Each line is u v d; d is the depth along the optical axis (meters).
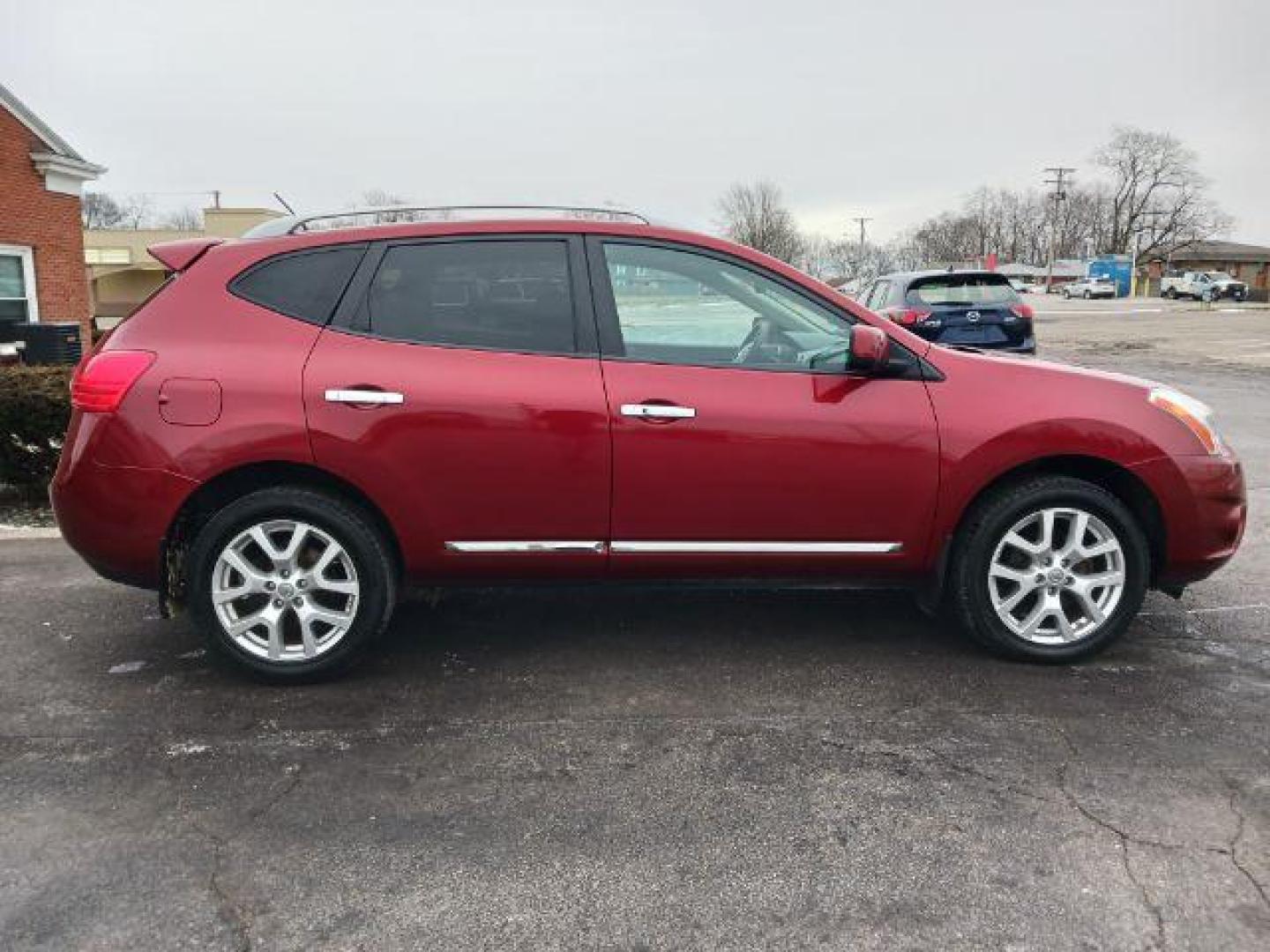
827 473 3.84
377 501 3.74
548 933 2.44
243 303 3.79
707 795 3.07
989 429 3.86
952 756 3.29
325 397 3.67
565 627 4.54
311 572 3.81
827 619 4.61
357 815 2.97
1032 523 3.95
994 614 3.99
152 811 2.99
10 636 4.46
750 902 2.55
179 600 3.90
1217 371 17.73
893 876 2.65
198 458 3.65
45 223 16.72
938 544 3.95
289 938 2.42
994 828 2.87
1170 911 2.49
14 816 2.97
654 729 3.52
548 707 3.71
